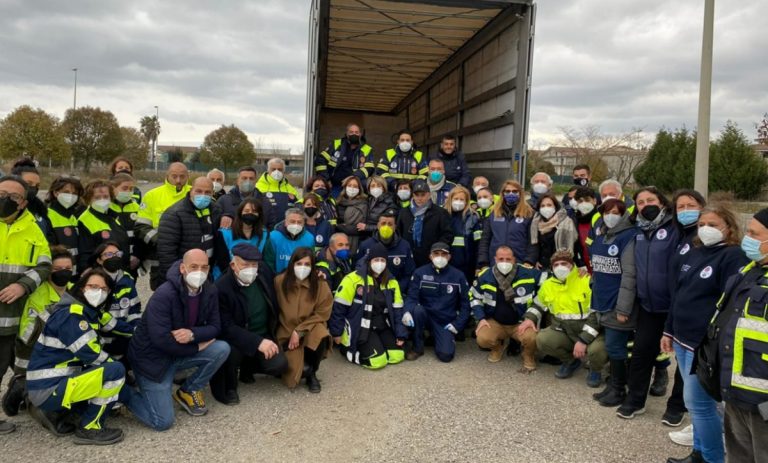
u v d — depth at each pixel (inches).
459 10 319.3
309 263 183.2
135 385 172.2
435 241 242.4
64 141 1533.0
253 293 180.1
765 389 97.5
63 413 145.4
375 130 625.3
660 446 145.9
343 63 449.1
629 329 165.9
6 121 1445.6
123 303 167.0
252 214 197.2
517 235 229.6
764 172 920.9
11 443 139.3
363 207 260.8
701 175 323.6
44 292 154.3
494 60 338.3
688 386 131.1
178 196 222.5
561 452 141.5
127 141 2009.1
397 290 212.1
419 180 269.0
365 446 142.3
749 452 106.4
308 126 301.9
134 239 219.5
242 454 136.8
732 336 103.5
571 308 191.3
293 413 162.7
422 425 155.5
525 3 289.1
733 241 128.4
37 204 174.1
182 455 135.7
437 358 218.8
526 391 184.7
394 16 338.3
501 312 212.5
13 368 163.3
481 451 140.9
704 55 318.3
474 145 376.8
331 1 316.5
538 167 1230.3
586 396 181.2
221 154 1937.7
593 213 216.1
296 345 177.9
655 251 155.8
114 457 133.6
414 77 488.7
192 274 150.9
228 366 167.6
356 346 206.4
